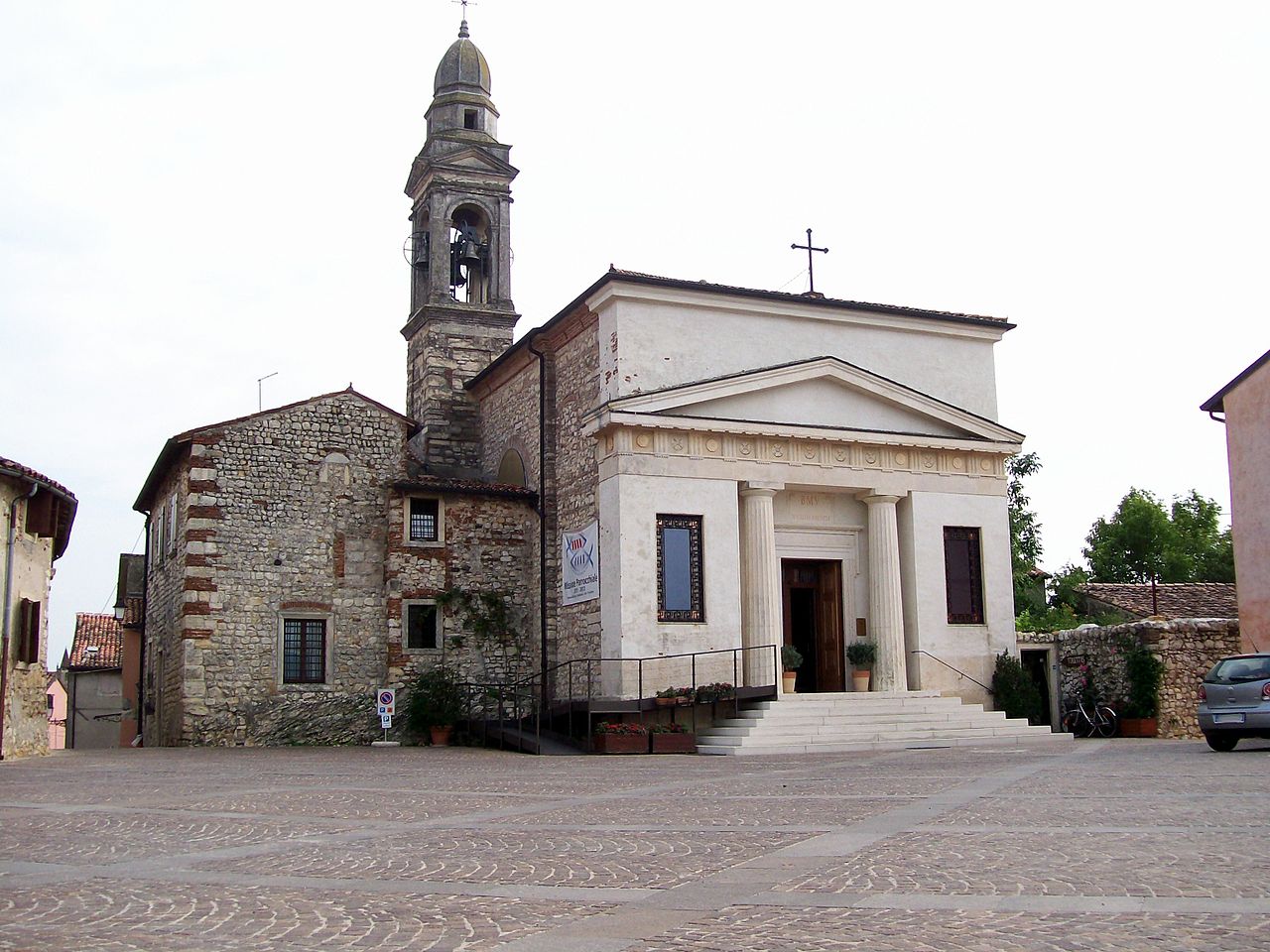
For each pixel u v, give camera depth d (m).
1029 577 52.06
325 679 29.84
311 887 7.64
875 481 29.97
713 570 27.84
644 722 26.41
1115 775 15.23
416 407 39.00
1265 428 29.30
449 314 38.34
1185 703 28.03
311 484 30.44
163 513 34.03
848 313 30.88
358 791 15.08
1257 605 29.36
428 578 30.59
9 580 23.44
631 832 10.29
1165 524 62.31
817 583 30.73
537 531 31.77
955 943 5.66
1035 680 31.97
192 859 8.96
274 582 29.62
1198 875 7.37
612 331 28.39
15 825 11.24
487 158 39.62
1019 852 8.48
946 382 32.25
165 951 5.80
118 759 23.31
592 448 28.86
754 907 6.68
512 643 31.12
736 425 28.20
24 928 6.38
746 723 25.98
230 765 21.14
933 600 30.14
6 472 22.89
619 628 26.78
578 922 6.35
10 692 23.59
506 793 14.66
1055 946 5.56
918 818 10.81
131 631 40.38
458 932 6.14
